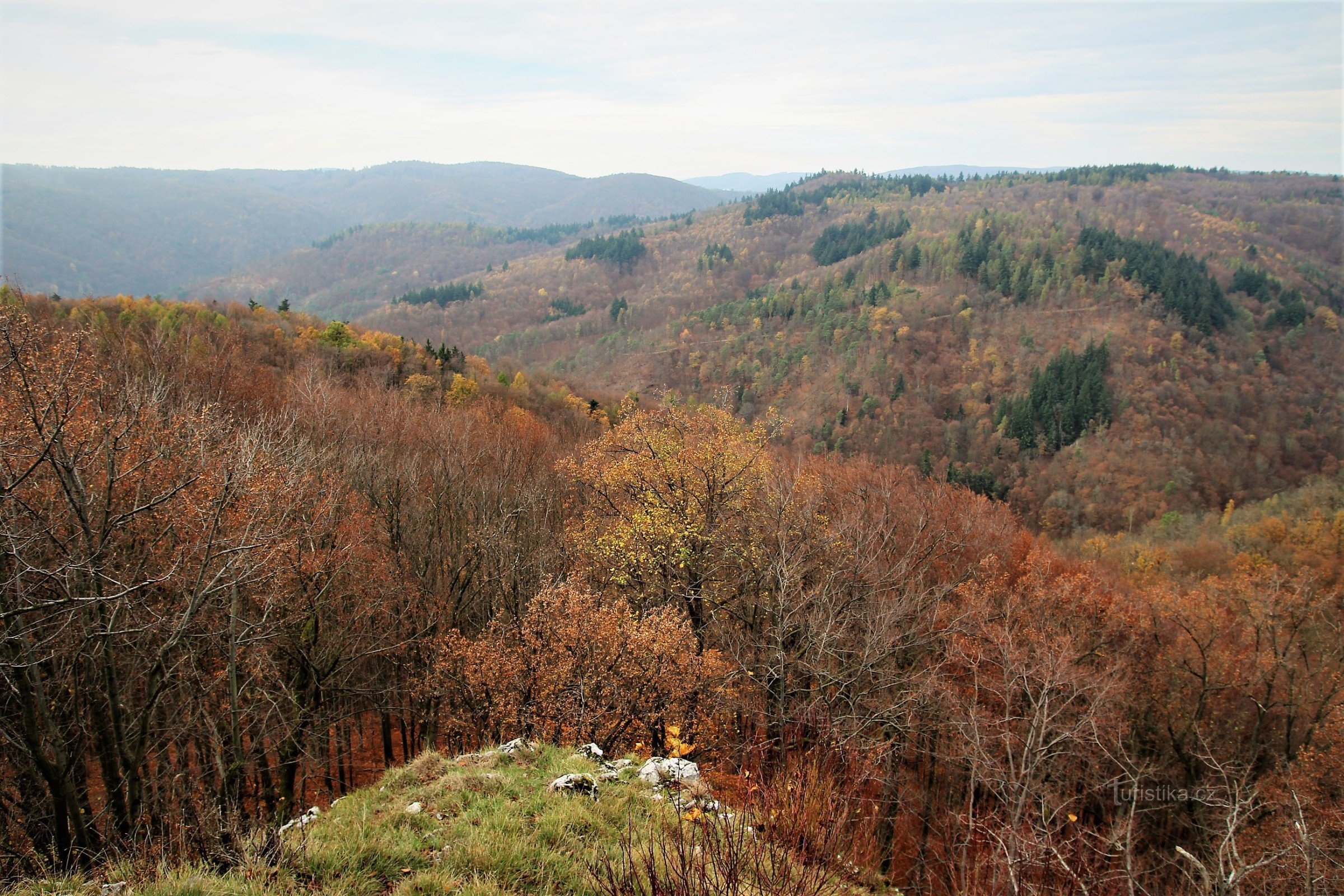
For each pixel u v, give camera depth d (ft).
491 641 55.93
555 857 23.93
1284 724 85.76
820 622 61.21
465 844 24.39
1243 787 62.49
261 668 53.36
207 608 47.91
